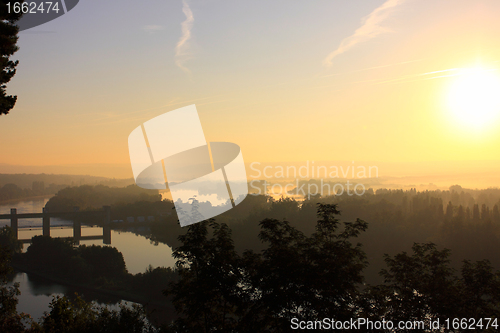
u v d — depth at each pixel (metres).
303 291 24.16
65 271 117.38
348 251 25.05
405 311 25.77
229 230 28.28
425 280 26.83
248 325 25.23
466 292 26.56
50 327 34.72
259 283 25.34
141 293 98.62
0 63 27.61
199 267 26.77
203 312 26.12
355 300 25.70
